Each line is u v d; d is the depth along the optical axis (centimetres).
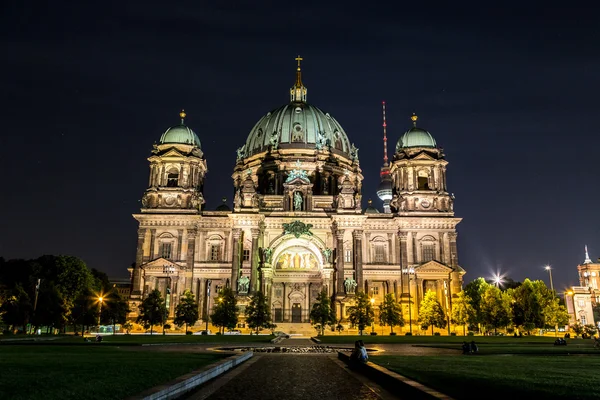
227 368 2919
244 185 11300
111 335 8262
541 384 1889
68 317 9200
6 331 8781
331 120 14138
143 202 11356
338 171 13000
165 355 3488
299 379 2512
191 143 11894
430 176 11644
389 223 11306
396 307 9794
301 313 11450
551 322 9575
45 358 2959
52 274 10144
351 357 3117
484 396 1656
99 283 11825
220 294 9538
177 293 10756
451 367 2639
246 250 11006
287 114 13588
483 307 9706
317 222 11212
